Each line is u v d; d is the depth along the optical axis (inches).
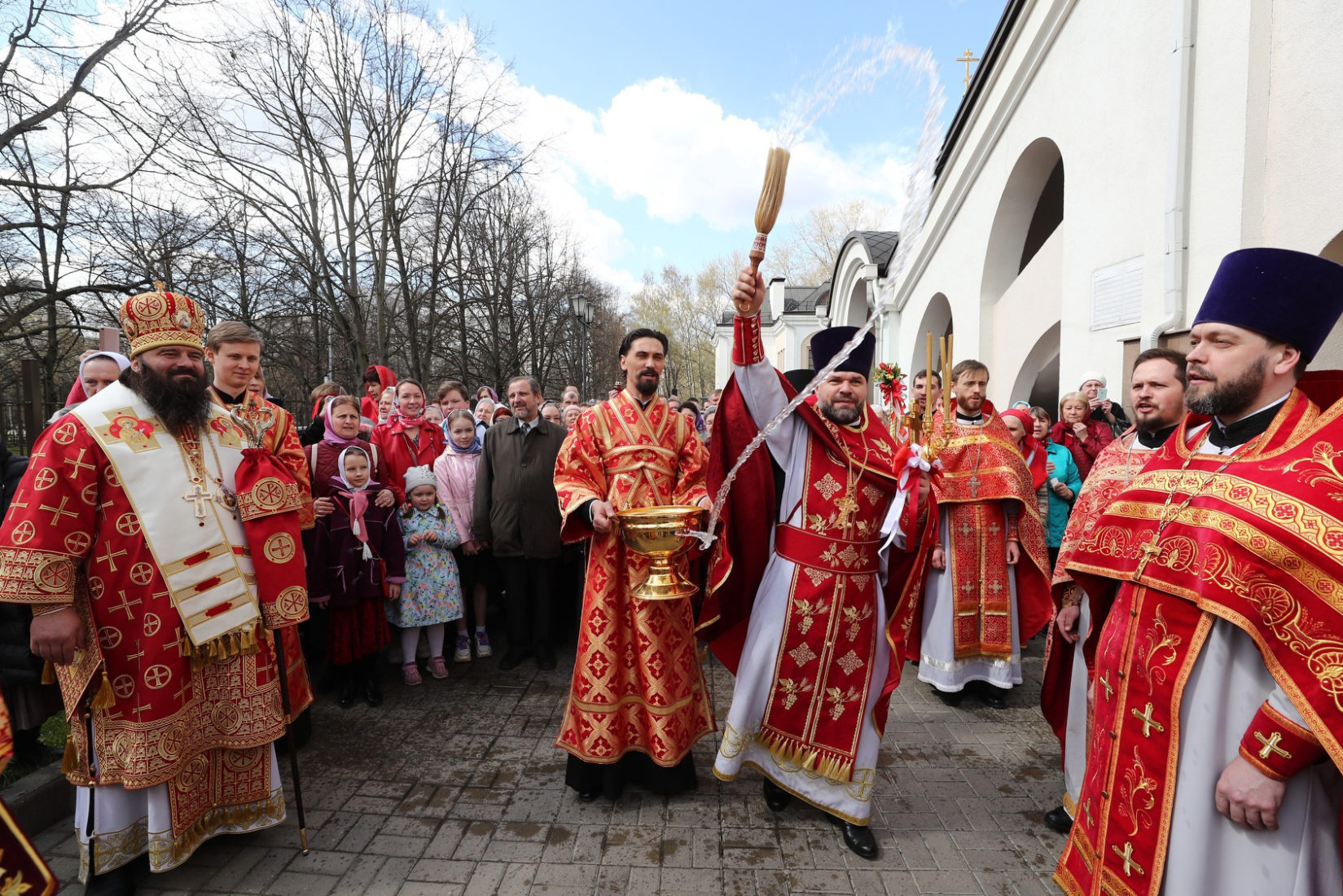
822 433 104.3
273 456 103.7
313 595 145.6
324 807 113.4
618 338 1202.0
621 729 113.8
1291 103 185.0
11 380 431.8
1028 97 330.3
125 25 398.9
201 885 94.3
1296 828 57.9
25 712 114.3
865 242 611.5
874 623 105.7
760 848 102.6
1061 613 104.6
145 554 89.0
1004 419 182.9
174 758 89.5
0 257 425.1
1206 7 207.3
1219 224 203.0
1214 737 60.7
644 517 96.0
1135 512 72.7
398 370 683.4
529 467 176.1
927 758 132.2
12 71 374.9
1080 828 74.0
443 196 567.5
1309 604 55.5
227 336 121.8
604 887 93.9
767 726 107.6
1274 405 64.4
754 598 110.8
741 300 94.0
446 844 103.5
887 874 96.8
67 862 99.6
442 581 169.2
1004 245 386.0
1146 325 234.4
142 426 92.4
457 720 147.1
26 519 82.6
